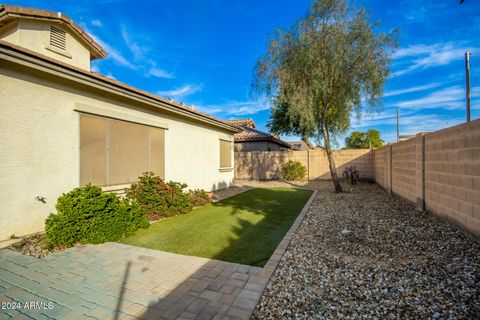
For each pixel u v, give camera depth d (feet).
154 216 20.79
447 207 17.04
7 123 14.42
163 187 21.70
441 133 17.90
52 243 13.58
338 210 23.66
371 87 30.81
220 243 14.83
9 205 14.53
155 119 26.40
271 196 33.14
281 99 34.55
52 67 15.58
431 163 19.74
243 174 60.23
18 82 14.92
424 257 12.21
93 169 19.63
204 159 36.06
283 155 57.00
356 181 44.83
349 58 29.71
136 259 12.46
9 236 14.52
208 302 8.71
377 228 17.42
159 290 9.53
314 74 30.78
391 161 32.65
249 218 20.93
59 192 17.13
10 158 14.57
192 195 26.94
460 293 8.88
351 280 10.23
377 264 11.69
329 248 13.96
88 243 14.71
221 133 41.63
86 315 8.03
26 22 23.95
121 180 22.18
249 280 10.26
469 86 43.98
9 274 10.82
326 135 35.81
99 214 15.11
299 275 10.82
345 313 8.05
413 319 7.63
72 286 9.84
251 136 66.69
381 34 29.22
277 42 32.73
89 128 19.39
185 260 12.32
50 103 16.65
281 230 17.39
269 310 8.34
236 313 8.08
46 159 16.39
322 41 30.27
